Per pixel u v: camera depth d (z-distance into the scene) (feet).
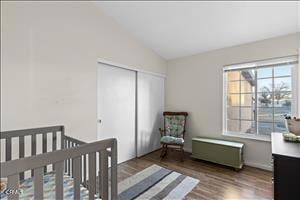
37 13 6.95
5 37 6.23
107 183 4.52
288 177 4.43
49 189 4.90
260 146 9.71
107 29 9.40
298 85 8.66
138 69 11.30
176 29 9.70
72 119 8.04
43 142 6.47
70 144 6.25
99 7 8.94
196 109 12.20
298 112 8.66
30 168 3.13
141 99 11.80
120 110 10.47
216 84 11.29
